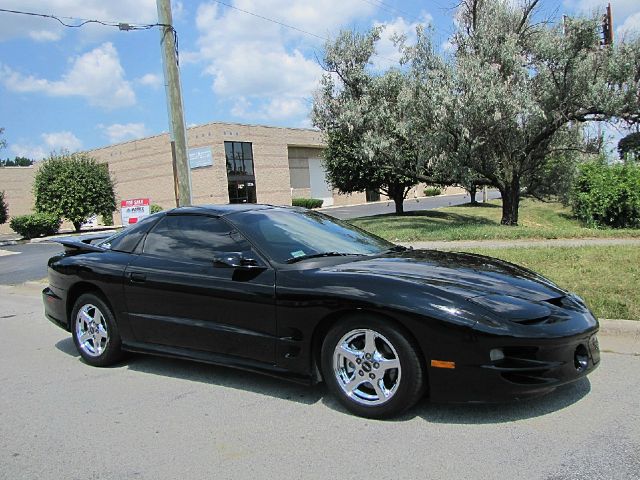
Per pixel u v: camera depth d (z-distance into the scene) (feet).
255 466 11.26
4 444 12.93
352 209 151.74
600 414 12.78
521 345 11.74
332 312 13.32
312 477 10.68
